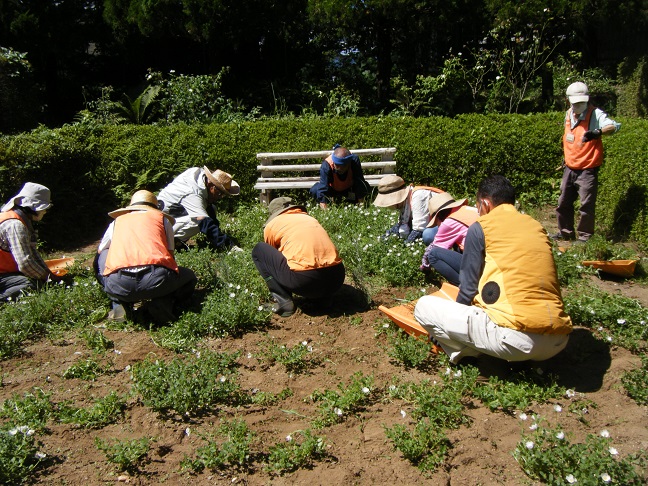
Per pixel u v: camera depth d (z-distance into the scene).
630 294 6.09
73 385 4.63
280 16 13.95
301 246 5.34
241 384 4.55
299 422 4.13
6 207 6.16
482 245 4.29
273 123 9.98
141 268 5.24
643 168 7.44
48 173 8.62
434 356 4.77
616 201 7.86
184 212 7.09
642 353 4.75
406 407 4.20
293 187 9.04
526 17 13.12
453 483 3.53
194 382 4.32
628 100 14.30
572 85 7.38
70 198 8.92
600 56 15.60
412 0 13.24
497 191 4.38
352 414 4.16
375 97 16.05
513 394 4.18
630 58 14.48
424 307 4.53
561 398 4.23
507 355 4.16
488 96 14.18
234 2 13.25
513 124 9.70
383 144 9.77
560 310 4.11
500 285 4.17
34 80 15.38
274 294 5.57
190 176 7.21
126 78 16.77
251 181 9.77
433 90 13.23
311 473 3.64
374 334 5.18
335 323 5.39
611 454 3.52
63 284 6.28
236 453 3.75
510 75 13.66
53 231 8.59
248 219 8.31
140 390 4.32
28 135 9.24
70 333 5.48
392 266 6.26
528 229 4.23
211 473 3.68
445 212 5.66
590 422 3.99
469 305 4.38
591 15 13.38
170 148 9.70
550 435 3.72
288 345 5.02
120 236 5.41
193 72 16.52
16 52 13.39
